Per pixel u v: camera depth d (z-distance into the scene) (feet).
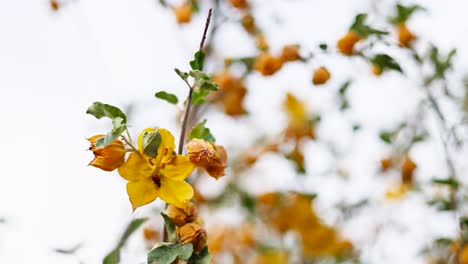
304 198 5.55
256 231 5.74
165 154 3.33
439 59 4.89
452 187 4.73
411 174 5.11
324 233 5.55
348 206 5.55
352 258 5.51
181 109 3.63
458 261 4.73
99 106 3.35
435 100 4.92
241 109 5.15
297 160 5.56
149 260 3.27
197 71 3.39
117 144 3.30
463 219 4.66
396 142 5.30
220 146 3.42
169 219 3.34
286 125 5.72
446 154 4.86
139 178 3.31
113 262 3.83
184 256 3.28
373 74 5.04
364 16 4.47
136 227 3.91
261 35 4.94
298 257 5.77
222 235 5.50
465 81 4.94
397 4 4.78
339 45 4.49
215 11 4.83
